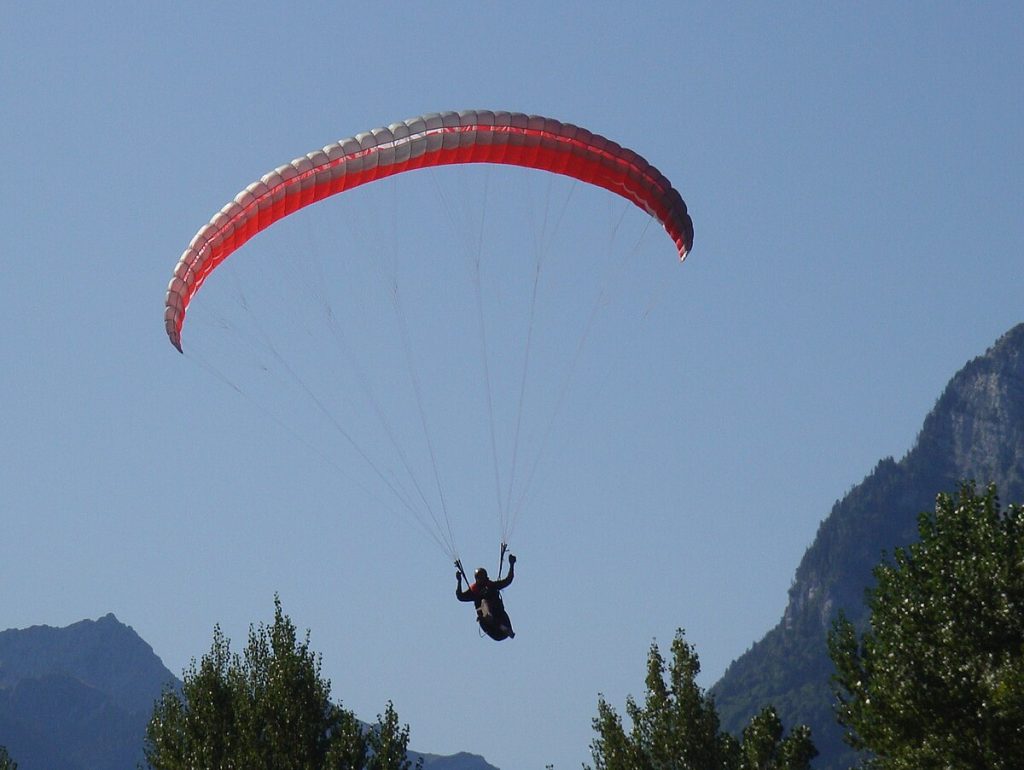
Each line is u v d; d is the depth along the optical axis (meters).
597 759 66.88
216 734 59.91
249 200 47.38
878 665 50.12
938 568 50.88
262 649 62.28
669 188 51.22
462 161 49.72
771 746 63.47
